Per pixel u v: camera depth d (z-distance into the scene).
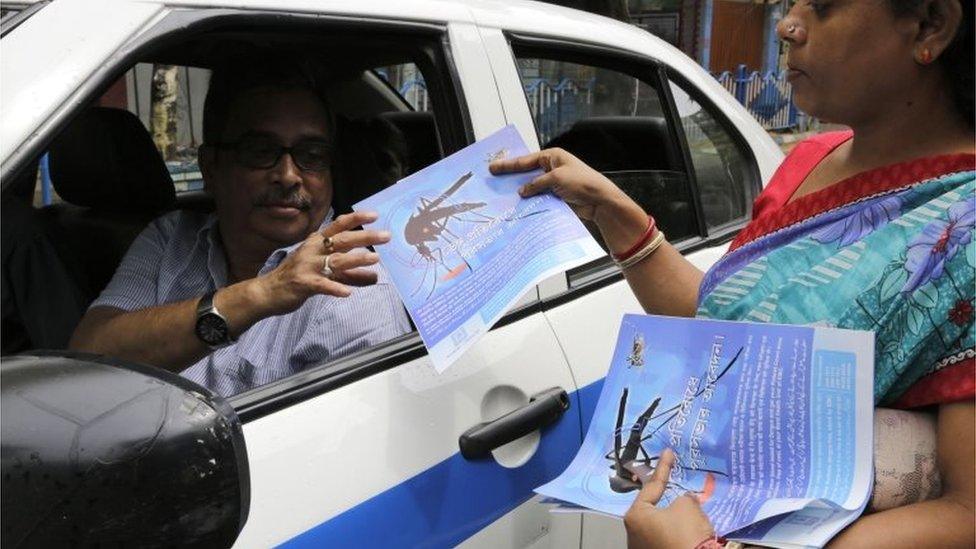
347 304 1.73
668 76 2.61
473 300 1.47
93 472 0.95
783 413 1.16
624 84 2.49
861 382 1.10
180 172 2.45
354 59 2.17
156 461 0.97
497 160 1.62
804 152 1.36
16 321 1.80
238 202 1.88
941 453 1.08
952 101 1.14
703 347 1.26
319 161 1.87
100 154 2.20
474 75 1.92
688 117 2.67
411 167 2.23
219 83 1.88
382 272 1.81
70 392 0.98
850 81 1.15
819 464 1.13
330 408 1.53
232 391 1.71
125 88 2.26
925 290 1.07
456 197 1.57
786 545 1.10
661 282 1.61
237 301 1.52
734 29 15.58
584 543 1.98
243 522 1.04
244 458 1.04
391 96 2.33
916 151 1.16
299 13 1.61
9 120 1.24
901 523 1.07
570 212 1.58
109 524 0.95
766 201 1.36
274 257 1.84
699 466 1.23
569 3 6.79
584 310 2.04
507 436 1.73
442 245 1.52
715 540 1.11
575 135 2.33
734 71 15.48
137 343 1.59
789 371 1.16
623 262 1.64
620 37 2.47
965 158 1.12
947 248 1.07
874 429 1.12
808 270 1.19
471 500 1.67
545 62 2.21
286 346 1.73
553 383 1.88
